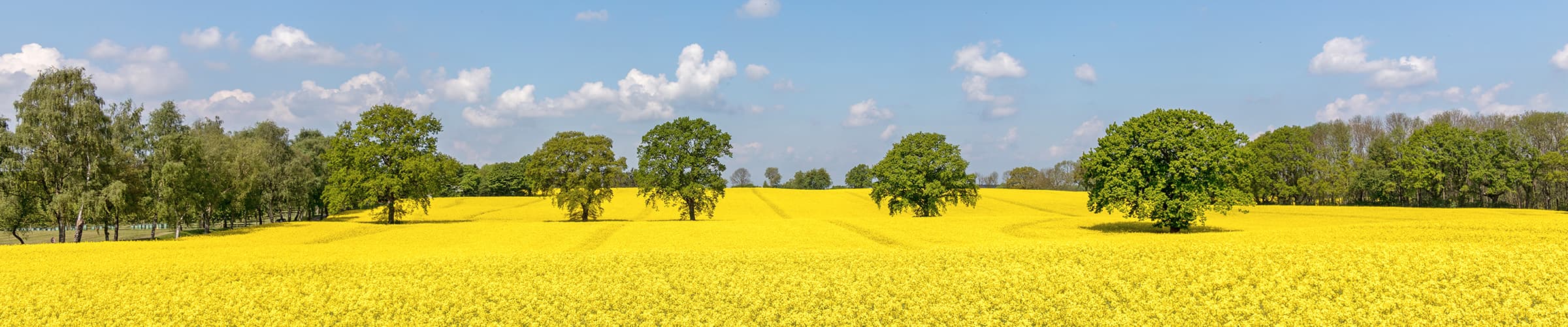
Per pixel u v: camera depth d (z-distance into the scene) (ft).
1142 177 167.53
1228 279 80.18
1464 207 327.26
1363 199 363.76
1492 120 399.44
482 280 92.53
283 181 277.64
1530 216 200.44
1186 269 86.69
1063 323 67.97
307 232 185.16
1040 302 75.51
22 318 75.15
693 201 239.09
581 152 233.76
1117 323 66.44
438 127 231.50
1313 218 244.83
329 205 223.71
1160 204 165.48
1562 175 284.00
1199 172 163.84
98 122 185.68
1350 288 74.02
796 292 83.41
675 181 230.48
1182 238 116.98
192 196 199.41
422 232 182.19
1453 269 77.97
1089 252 100.94
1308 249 93.09
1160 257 95.20
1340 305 69.05
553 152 234.79
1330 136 416.26
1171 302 73.41
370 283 90.33
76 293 86.84
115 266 107.45
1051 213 315.99
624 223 206.08
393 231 183.93
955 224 195.52
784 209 334.65
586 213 235.40
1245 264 87.66
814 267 99.09
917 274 92.02
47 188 181.37
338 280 93.15
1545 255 80.89
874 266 98.99
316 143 343.87
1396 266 79.97
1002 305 74.49
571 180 231.50
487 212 314.55
